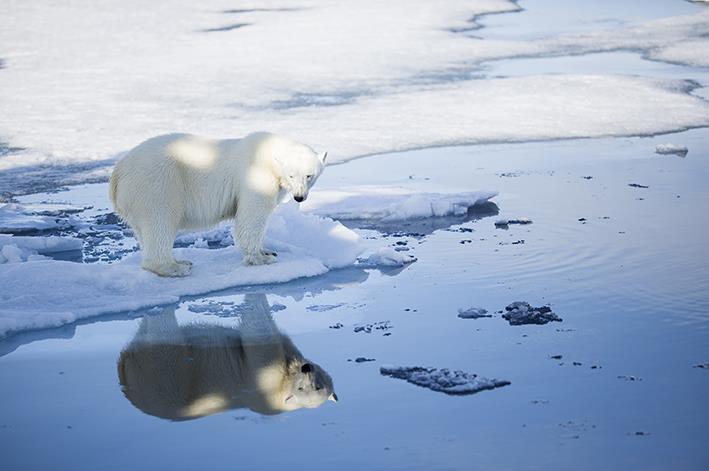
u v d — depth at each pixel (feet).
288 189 56.59
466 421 37.19
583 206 73.87
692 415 37.19
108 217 74.84
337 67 147.33
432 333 47.65
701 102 116.37
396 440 35.70
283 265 58.75
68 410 39.60
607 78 132.67
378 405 39.04
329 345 46.57
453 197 75.25
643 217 69.87
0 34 186.70
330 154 94.68
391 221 73.00
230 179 56.85
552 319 48.93
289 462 34.19
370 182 84.02
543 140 100.68
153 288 55.47
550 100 119.44
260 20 206.59
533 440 35.32
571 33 185.57
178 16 213.66
